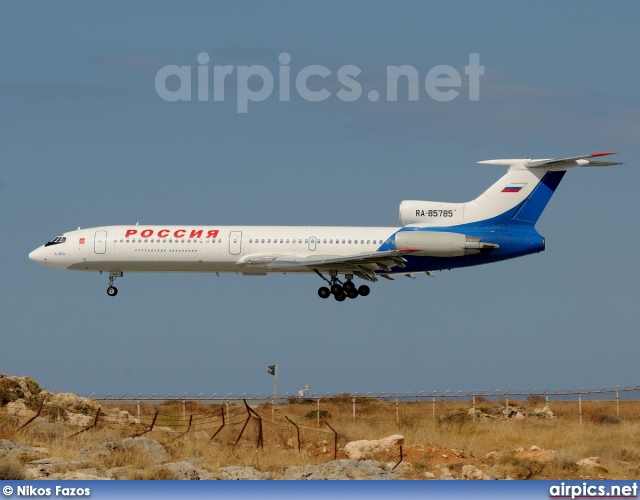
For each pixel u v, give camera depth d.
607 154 165.50
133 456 97.75
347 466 95.69
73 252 174.38
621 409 163.62
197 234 173.50
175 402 159.38
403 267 175.75
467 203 176.75
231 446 113.25
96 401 142.00
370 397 156.00
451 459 108.56
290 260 171.50
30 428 114.75
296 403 166.00
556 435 136.62
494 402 169.50
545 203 175.62
